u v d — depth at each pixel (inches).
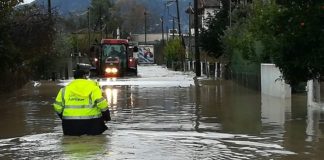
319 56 544.4
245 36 1037.8
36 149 412.2
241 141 436.5
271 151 393.1
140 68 3122.5
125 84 1230.9
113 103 768.9
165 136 464.8
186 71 2343.8
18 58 1040.8
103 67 1736.0
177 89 1055.6
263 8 853.2
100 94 473.7
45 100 864.9
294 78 595.5
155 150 400.2
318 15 540.1
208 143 429.7
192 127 517.7
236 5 1521.9
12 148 419.8
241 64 1165.1
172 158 370.6
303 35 552.7
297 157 371.2
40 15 1198.3
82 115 468.1
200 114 623.5
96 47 1838.1
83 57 2997.0
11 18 1062.4
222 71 1507.1
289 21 562.9
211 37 1644.9
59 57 1882.4
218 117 593.3
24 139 461.7
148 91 1007.0
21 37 1104.8
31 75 1561.3
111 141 439.8
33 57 1299.2
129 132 486.9
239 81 1205.1
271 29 588.7
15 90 1120.8
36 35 1162.0
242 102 759.7
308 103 681.6
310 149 397.4
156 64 4281.5
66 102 470.0
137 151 396.2
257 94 899.4
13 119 611.5
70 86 473.4
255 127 510.6
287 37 564.1
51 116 636.1
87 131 469.4
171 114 626.5
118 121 564.4
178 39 2952.8
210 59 1921.8
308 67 564.4
